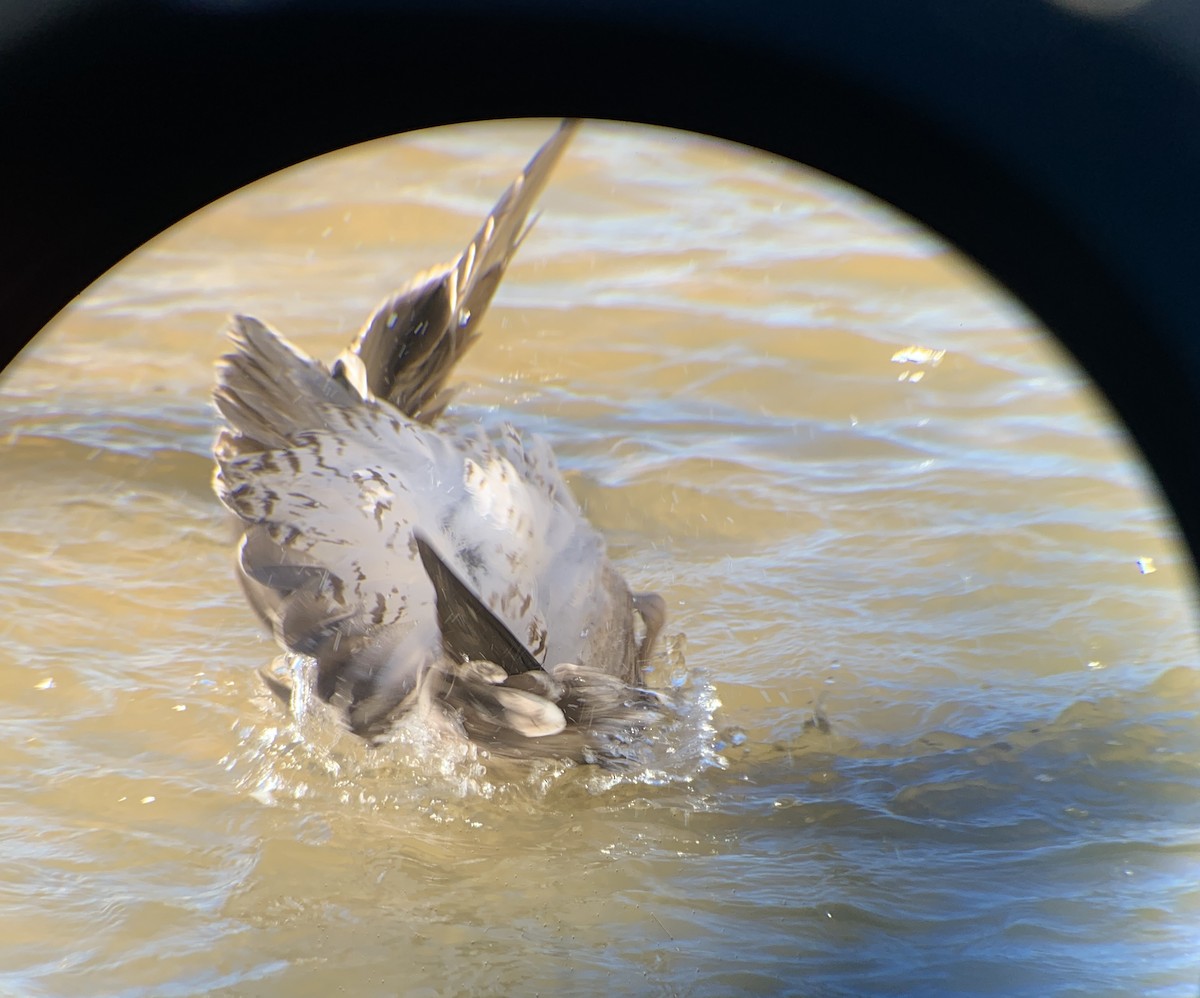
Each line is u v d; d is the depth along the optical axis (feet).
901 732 27.27
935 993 19.63
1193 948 20.21
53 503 35.37
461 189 56.39
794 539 34.58
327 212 54.34
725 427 40.27
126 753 26.08
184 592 32.07
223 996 19.86
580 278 49.29
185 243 52.06
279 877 22.72
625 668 27.55
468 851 23.79
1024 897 21.83
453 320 26.37
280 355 24.85
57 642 29.58
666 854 23.65
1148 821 23.91
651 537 34.81
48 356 44.01
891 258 50.08
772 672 29.32
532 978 20.24
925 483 37.04
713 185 55.72
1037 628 30.55
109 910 21.65
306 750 26.35
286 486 24.27
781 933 21.20
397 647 24.35
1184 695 27.86
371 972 20.49
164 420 40.19
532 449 27.07
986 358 43.91
